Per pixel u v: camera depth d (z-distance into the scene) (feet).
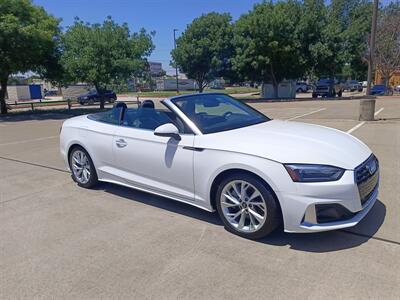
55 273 9.21
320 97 102.53
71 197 15.30
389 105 57.31
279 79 103.65
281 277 8.63
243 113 14.33
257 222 10.52
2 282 8.88
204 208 11.85
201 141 11.53
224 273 8.91
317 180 9.46
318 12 95.96
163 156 12.58
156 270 9.18
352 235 10.64
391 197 13.53
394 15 98.58
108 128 14.98
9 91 156.56
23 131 39.86
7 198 15.46
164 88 215.31
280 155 9.91
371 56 35.58
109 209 13.70
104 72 69.31
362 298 7.70
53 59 69.26
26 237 11.43
